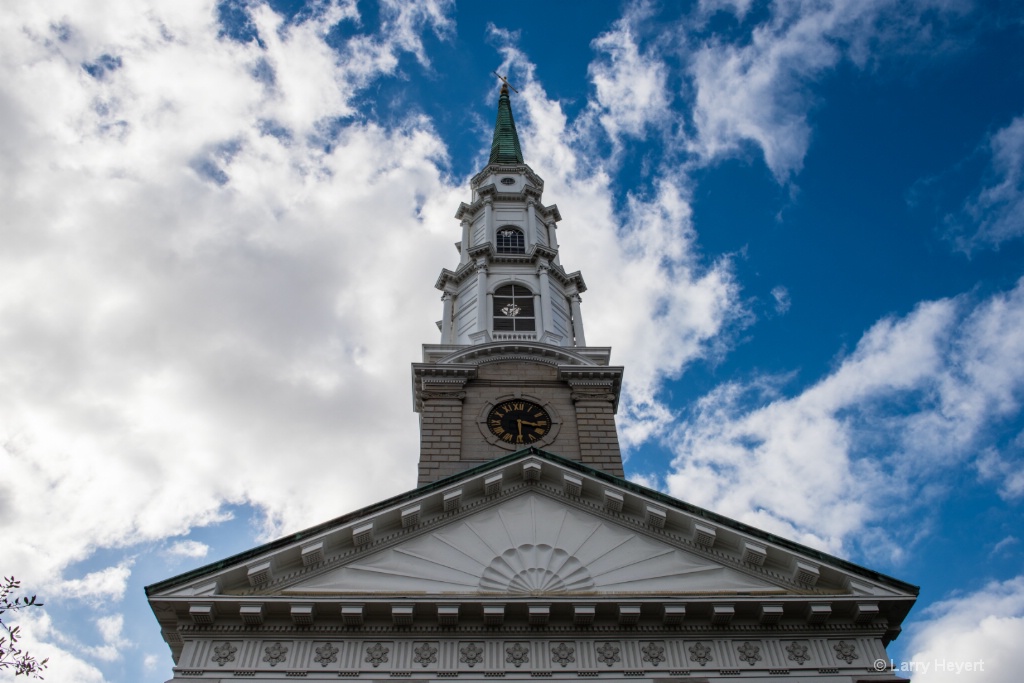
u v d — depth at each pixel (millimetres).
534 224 53438
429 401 38344
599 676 23500
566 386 39688
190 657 23484
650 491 28031
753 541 26438
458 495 27766
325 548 26078
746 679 23594
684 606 24453
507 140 63844
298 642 24062
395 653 23891
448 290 48812
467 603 24266
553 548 26938
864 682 23516
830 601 24688
